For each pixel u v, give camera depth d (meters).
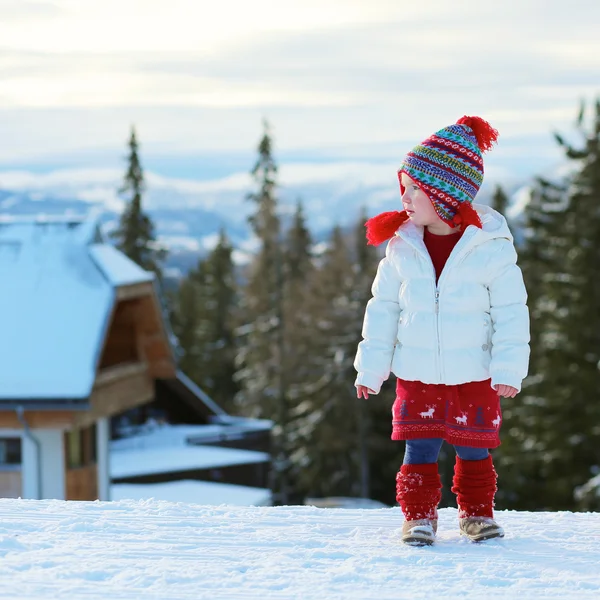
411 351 4.02
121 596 3.06
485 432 3.96
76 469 18.19
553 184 30.92
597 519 4.54
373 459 35.06
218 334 59.31
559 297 28.27
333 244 47.66
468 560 3.67
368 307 4.17
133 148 43.16
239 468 25.23
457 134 3.99
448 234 4.04
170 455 25.73
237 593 3.13
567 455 26.69
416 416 4.03
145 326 21.06
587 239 28.59
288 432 39.88
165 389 29.23
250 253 44.88
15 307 18.52
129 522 4.26
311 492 36.22
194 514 4.51
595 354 27.52
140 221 43.25
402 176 4.06
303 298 43.88
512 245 4.00
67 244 19.72
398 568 3.53
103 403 18.78
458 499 4.12
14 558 3.55
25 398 16.89
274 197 44.47
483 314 3.97
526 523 4.43
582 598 3.15
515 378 3.88
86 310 18.36
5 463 17.53
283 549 3.80
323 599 3.09
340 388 34.00
